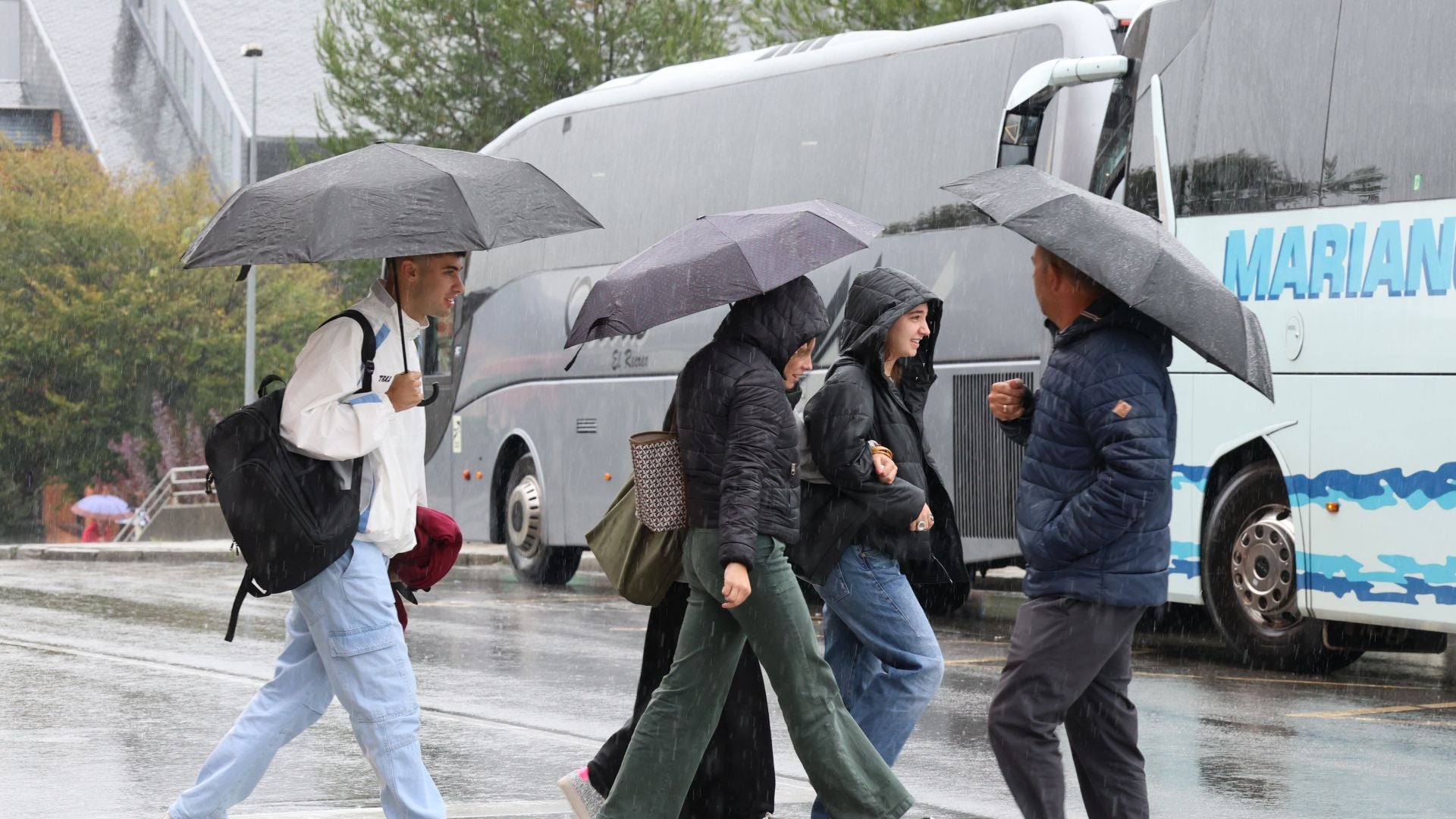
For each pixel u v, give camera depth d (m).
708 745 9.67
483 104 52.75
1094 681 9.01
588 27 52.16
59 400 81.38
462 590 29.38
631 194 27.81
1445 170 17.03
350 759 12.98
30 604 26.00
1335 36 18.16
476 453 31.33
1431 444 16.94
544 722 14.77
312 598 8.90
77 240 82.25
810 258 9.18
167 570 35.16
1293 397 18.22
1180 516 19.42
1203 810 11.35
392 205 8.48
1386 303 17.41
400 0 53.00
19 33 122.88
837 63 24.86
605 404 28.28
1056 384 8.69
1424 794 11.86
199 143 103.12
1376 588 17.38
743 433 8.91
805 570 10.06
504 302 30.69
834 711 9.12
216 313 82.81
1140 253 8.45
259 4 108.75
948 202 23.05
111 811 11.10
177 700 15.80
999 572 33.12
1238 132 19.03
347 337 8.72
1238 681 17.84
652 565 9.41
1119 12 22.45
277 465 8.65
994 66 22.78
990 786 12.07
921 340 10.51
